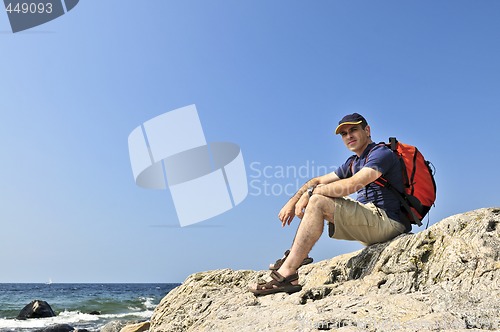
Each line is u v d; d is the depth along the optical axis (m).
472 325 2.81
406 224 4.44
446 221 4.00
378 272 4.02
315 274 4.60
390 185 4.33
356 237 4.31
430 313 3.09
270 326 3.49
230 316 4.15
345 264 4.49
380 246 4.25
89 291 61.88
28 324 21.64
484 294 3.23
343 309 3.43
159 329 5.20
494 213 3.89
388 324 2.99
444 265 3.67
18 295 46.72
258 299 4.36
